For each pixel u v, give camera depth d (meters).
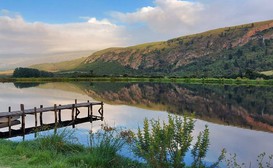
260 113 47.53
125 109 49.56
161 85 138.75
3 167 9.15
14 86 126.19
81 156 10.29
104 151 10.33
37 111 30.16
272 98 73.69
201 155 7.93
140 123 31.67
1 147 12.32
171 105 58.41
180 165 7.67
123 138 11.45
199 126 32.97
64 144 12.45
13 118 28.98
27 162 9.90
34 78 196.62
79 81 186.25
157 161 7.75
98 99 68.56
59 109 32.81
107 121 34.00
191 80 171.75
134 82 172.00
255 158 18.08
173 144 7.87
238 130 30.73
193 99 72.06
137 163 10.76
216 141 23.86
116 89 108.38
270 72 193.88
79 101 61.16
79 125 30.86
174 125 7.97
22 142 13.05
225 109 52.66
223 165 15.72
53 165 9.15
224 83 157.50
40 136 13.16
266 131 30.31
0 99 63.41
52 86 124.50
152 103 62.25
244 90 102.50
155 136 7.93
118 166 10.08
